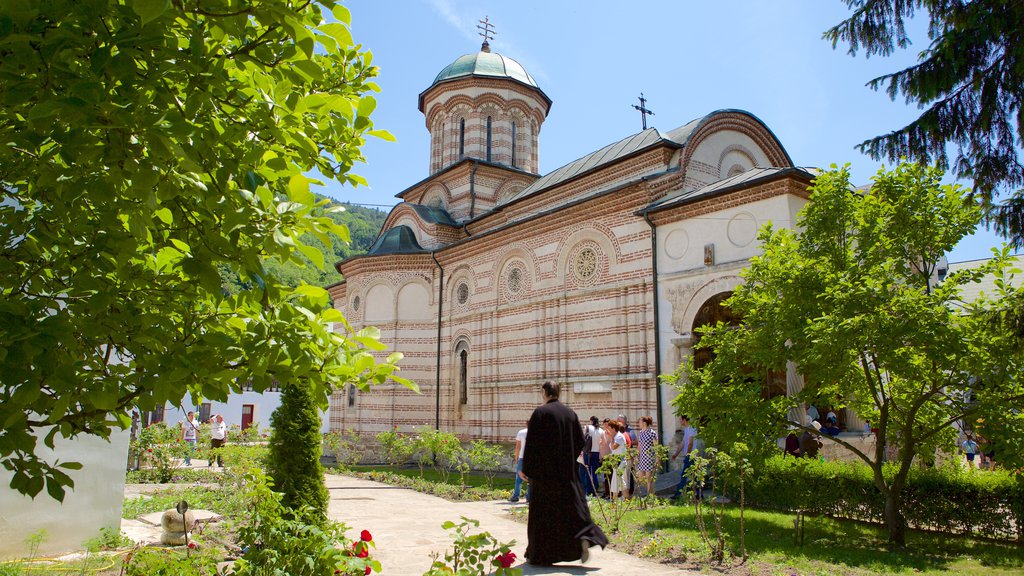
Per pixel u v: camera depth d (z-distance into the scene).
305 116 3.56
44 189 3.29
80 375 3.22
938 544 9.16
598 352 18.20
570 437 7.85
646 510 11.96
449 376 24.50
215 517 10.57
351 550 5.03
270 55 3.23
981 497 9.38
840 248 9.70
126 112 2.60
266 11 2.92
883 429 9.48
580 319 18.94
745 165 20.42
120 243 3.05
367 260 26.80
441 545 9.30
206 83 2.93
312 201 3.26
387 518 11.69
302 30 3.02
